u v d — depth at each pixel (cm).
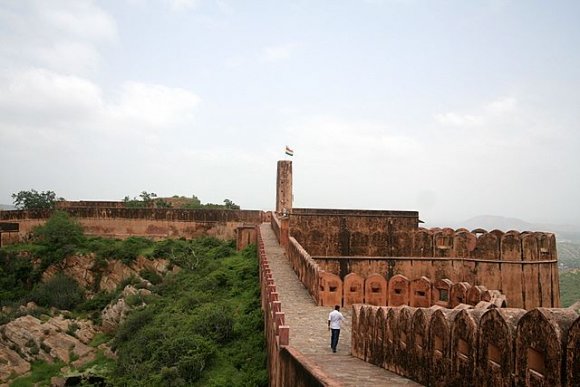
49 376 2834
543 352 647
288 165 4619
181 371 1994
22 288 4116
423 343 972
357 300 2022
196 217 4475
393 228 3047
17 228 4738
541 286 2856
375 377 1052
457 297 1883
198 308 2725
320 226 3002
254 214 4578
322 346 1459
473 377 800
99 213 4603
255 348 2059
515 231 3009
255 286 2902
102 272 4059
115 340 3008
